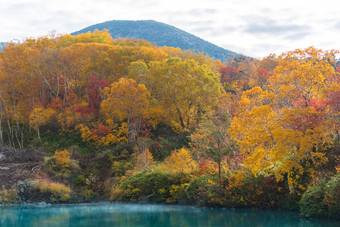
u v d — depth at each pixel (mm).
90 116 59594
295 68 32500
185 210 31422
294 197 29125
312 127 29391
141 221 25609
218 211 30438
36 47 82125
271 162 32406
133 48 72688
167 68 58281
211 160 37438
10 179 39875
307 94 31688
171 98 59031
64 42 89188
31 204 36969
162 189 37062
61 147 55656
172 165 40688
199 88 57531
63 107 64375
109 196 40594
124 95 52906
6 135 60344
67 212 31094
